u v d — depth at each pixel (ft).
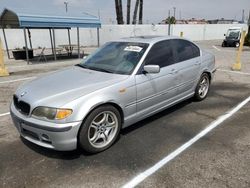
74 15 47.16
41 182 9.48
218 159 10.88
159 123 14.83
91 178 9.68
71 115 10.05
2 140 12.82
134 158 11.07
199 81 18.11
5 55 58.59
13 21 44.96
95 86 11.34
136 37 16.10
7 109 17.72
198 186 9.13
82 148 10.94
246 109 17.25
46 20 41.70
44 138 10.40
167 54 15.05
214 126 14.42
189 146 12.09
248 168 10.18
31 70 35.35
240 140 12.64
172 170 10.12
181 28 114.52
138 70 12.87
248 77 28.07
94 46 84.33
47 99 10.42
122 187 9.14
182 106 17.85
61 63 42.91
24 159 11.03
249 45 76.95
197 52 18.03
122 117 12.33
